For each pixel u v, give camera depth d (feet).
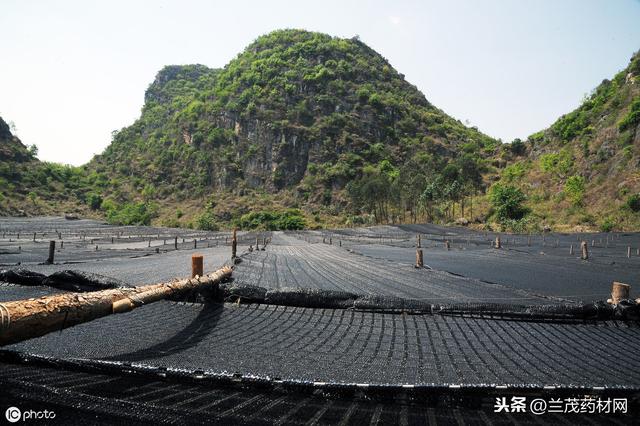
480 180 256.32
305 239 162.61
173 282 23.68
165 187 383.65
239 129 386.93
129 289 18.28
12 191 313.12
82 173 407.85
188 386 12.92
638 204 164.45
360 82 432.25
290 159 357.61
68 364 13.34
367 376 14.53
